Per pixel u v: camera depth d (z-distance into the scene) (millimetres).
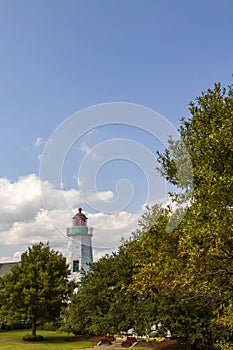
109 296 20844
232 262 7703
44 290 25750
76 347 21703
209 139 8281
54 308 26188
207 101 9953
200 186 7961
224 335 13781
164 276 8438
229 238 7199
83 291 21859
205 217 7289
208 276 8352
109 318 18438
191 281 8070
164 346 19406
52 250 28016
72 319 22516
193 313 14641
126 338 23906
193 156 8523
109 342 22438
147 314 16250
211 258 7621
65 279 27781
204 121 9438
